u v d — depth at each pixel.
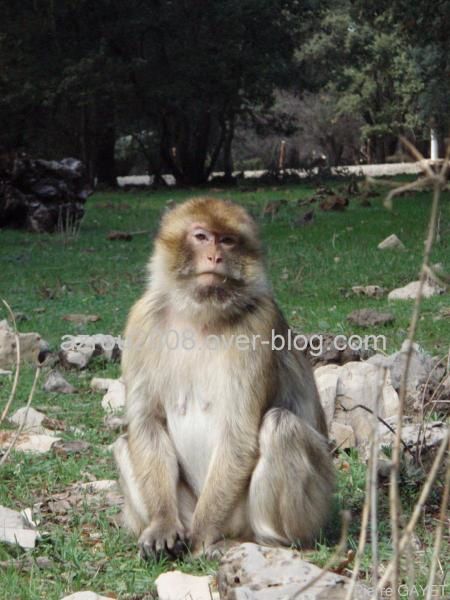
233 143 82.88
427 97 51.50
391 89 73.06
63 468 8.23
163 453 6.29
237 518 6.20
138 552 6.38
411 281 17.44
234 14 46.56
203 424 6.21
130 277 19.73
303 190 43.53
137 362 6.32
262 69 48.25
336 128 82.81
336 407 8.92
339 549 4.10
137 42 47.94
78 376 12.09
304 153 84.00
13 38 45.97
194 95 48.31
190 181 51.69
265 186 48.03
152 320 6.32
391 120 72.94
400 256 20.17
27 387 11.43
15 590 5.75
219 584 5.45
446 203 30.81
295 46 51.31
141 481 6.25
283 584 5.18
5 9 45.75
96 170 51.03
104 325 15.09
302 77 51.41
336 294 16.59
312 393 6.63
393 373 9.11
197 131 51.25
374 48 61.28
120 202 38.16
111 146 51.22
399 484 7.36
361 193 34.00
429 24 34.88
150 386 6.29
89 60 44.44
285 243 23.38
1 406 10.55
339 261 20.05
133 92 47.62
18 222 27.89
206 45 47.41
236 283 6.19
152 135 55.78
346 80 58.91
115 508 7.24
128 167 65.94
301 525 6.11
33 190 27.72
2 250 24.09
